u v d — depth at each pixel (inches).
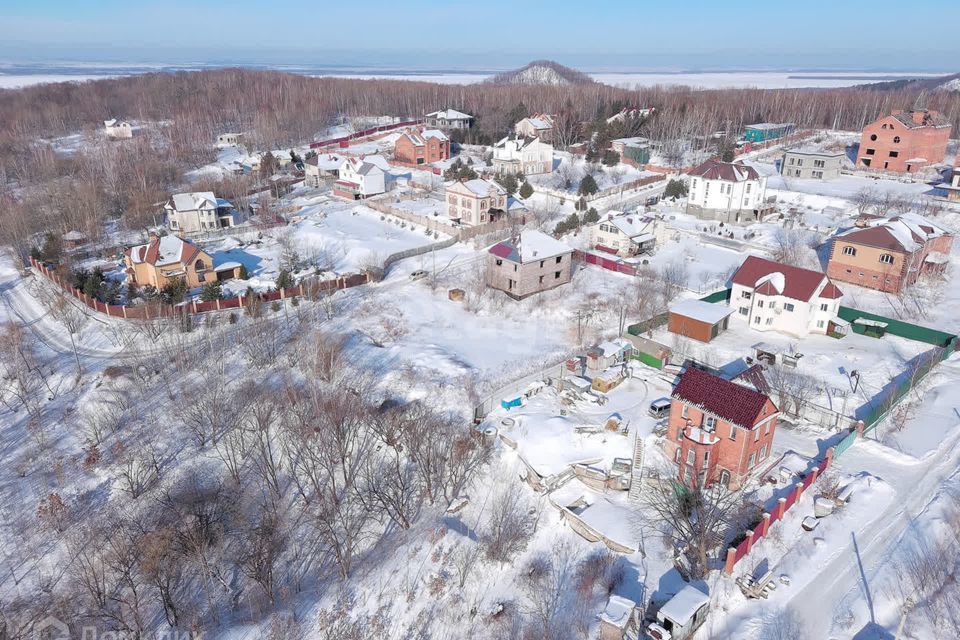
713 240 3895.2
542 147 5526.6
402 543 1801.2
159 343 2871.6
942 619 1407.5
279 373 2556.6
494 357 2696.9
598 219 4143.7
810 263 3459.6
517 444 2075.5
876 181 4894.2
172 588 1711.4
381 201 4884.4
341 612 1619.1
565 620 1523.1
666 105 7519.7
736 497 1822.1
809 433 2107.5
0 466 2194.9
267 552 1765.5
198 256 3398.1
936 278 3164.4
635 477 1903.3
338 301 3206.2
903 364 2458.2
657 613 1448.1
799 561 1604.3
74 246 4195.4
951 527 1656.0
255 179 5649.6
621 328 2760.8
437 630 1565.0
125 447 2214.6
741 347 2664.9
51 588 1756.9
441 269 3570.4
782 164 5206.7
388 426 2134.6
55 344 2992.1
